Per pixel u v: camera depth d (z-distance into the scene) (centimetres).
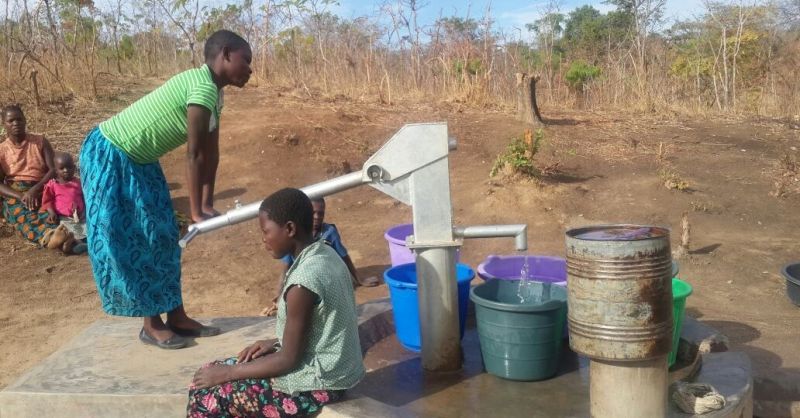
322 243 296
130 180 359
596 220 709
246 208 334
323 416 290
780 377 384
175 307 384
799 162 884
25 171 674
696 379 317
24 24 1166
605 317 265
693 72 1406
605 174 833
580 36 2125
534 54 1446
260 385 288
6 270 607
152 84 1130
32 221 657
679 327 336
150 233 366
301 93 1119
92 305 536
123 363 360
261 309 526
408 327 371
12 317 512
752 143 984
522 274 388
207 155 373
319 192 332
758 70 1512
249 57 366
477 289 358
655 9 1636
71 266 624
